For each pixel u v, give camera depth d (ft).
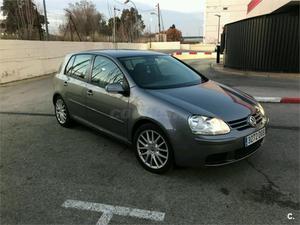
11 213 10.47
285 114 22.29
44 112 24.50
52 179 12.83
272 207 10.48
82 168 13.80
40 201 11.17
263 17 42.27
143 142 13.44
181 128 11.73
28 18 66.54
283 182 12.12
